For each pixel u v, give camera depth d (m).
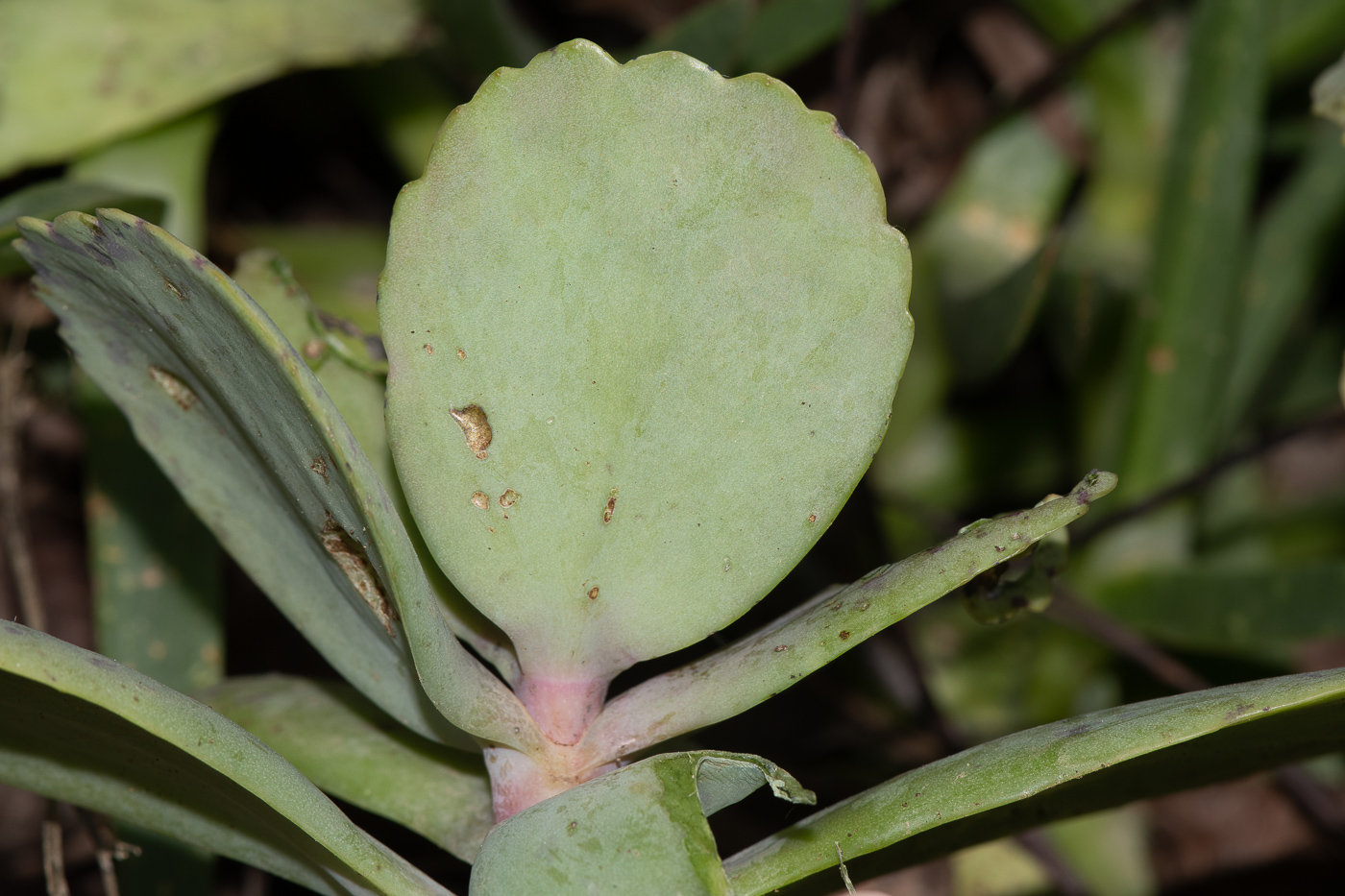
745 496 0.67
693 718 0.67
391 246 0.66
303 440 0.65
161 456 0.70
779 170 0.66
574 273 0.66
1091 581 1.01
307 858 0.67
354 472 0.64
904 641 0.96
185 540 0.82
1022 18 1.26
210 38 0.92
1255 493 1.17
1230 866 1.13
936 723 0.95
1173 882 1.13
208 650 0.82
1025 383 1.23
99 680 0.64
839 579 1.02
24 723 0.67
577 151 0.66
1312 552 1.17
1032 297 0.87
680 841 0.65
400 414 0.66
